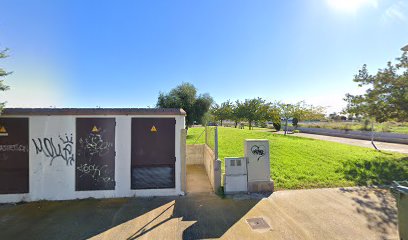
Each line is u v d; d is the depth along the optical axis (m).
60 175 5.98
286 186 6.88
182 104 26.89
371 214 5.02
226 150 13.06
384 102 12.39
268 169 6.54
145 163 6.23
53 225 4.61
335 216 4.94
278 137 20.53
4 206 5.57
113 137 6.15
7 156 5.84
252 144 6.51
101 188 6.10
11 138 5.85
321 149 13.47
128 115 6.19
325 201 5.77
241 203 5.70
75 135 6.04
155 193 6.24
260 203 5.68
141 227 4.52
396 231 4.30
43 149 5.94
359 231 4.32
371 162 10.10
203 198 6.06
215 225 4.59
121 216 5.00
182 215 5.05
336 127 32.16
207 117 29.34
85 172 6.06
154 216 5.00
